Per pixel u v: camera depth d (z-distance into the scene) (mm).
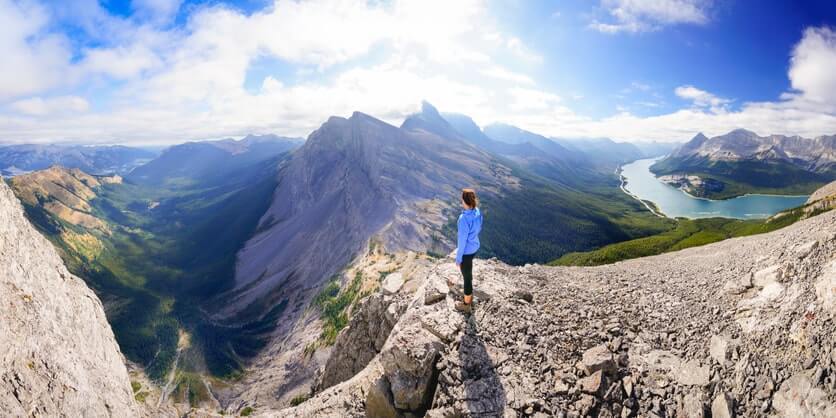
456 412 10852
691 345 11977
